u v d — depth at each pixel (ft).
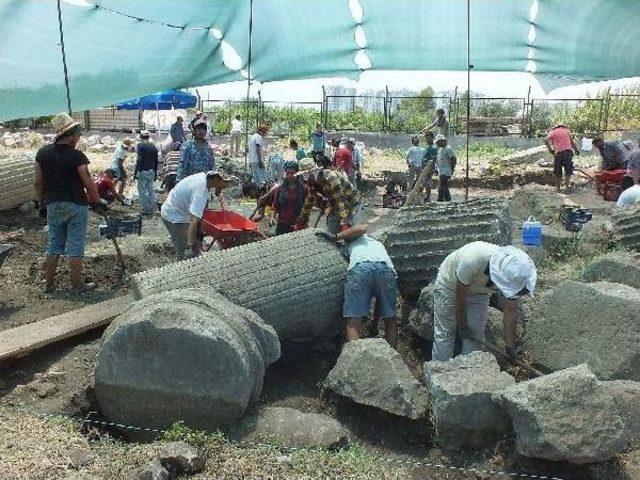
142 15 40.68
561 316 19.51
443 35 56.49
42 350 20.27
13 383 18.44
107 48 41.16
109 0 37.29
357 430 17.31
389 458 16.14
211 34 47.55
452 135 94.48
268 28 51.21
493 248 17.66
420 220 22.53
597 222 31.14
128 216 40.32
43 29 35.96
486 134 98.27
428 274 22.20
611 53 57.00
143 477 13.25
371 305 22.70
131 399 15.69
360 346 17.39
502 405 14.84
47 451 14.14
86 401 16.76
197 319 15.47
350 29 55.11
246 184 50.96
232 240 25.46
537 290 25.30
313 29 53.88
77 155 25.26
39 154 25.12
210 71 54.34
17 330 20.34
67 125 25.03
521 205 44.65
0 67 35.96
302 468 14.23
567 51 58.13
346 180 24.43
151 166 46.21
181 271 19.34
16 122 108.78
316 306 20.22
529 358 19.98
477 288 18.70
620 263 23.89
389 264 20.63
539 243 30.48
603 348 18.39
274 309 19.56
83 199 25.80
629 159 51.78
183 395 15.46
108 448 14.66
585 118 97.86
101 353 15.67
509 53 59.47
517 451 14.73
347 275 20.48
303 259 20.35
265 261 19.98
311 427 15.65
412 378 16.87
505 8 52.06
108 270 28.71
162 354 15.39
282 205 29.19
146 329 15.33
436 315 19.40
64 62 31.14
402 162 80.48
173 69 50.06
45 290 26.18
